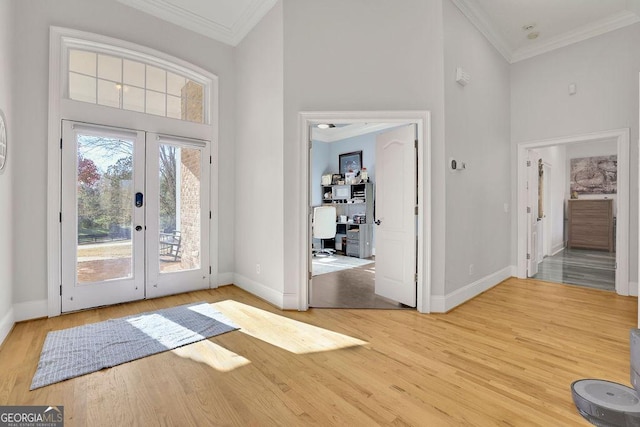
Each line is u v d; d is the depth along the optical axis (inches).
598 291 152.6
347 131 287.9
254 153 145.2
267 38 133.9
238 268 159.8
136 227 132.9
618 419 57.1
